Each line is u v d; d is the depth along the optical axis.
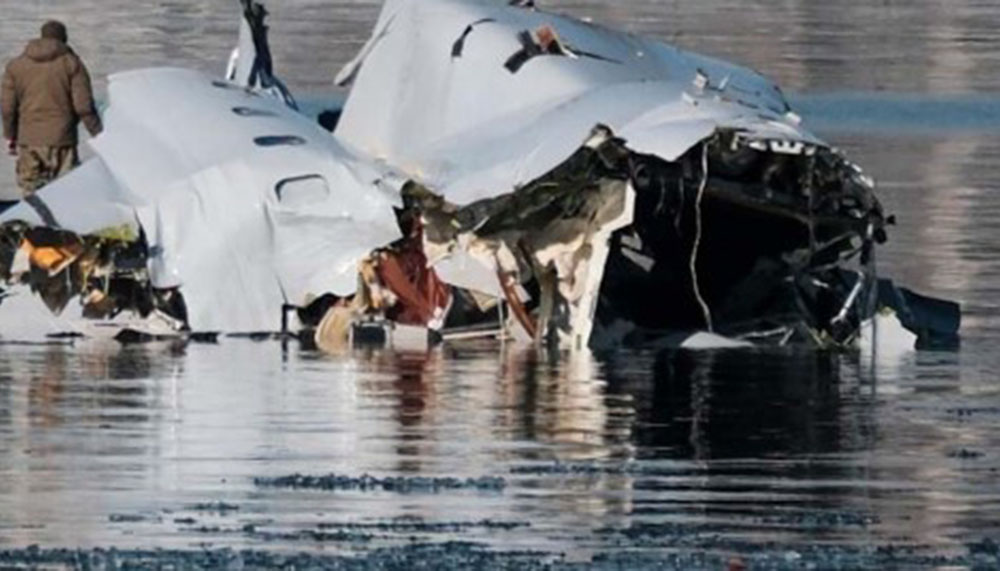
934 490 36.34
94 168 53.12
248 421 41.47
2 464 37.75
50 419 41.59
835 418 42.31
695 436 40.47
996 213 71.88
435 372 46.91
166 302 51.62
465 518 34.28
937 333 52.91
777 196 50.56
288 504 35.06
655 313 52.16
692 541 33.06
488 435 40.38
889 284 53.44
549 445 39.59
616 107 51.00
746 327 51.75
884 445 39.84
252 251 51.59
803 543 32.97
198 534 33.25
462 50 54.28
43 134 61.31
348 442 39.72
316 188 52.00
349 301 51.34
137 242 51.59
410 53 55.09
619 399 43.94
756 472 37.59
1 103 62.03
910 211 72.12
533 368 47.56
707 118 49.97
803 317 51.72
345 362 48.12
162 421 41.38
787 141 49.84
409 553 32.19
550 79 53.16
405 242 51.62
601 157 49.53
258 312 51.53
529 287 51.28
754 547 32.75
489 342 51.00
